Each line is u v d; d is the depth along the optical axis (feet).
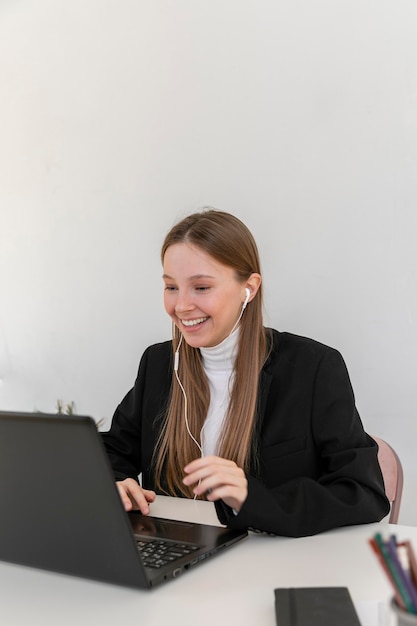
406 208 7.22
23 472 3.33
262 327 5.71
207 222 5.36
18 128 10.01
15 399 10.40
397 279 7.31
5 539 3.71
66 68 9.48
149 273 8.98
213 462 4.26
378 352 7.46
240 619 3.09
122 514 3.17
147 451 6.09
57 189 9.71
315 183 7.68
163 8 8.58
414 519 7.34
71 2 9.36
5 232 10.26
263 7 7.88
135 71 8.87
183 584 3.53
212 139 8.32
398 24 7.16
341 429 5.29
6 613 3.28
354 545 4.11
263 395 5.57
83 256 9.54
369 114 7.35
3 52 10.05
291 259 7.86
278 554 3.97
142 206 8.96
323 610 2.97
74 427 3.04
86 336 9.62
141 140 8.89
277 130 7.88
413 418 7.32
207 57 8.29
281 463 5.42
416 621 2.18
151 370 6.26
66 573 3.61
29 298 10.11
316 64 7.61
